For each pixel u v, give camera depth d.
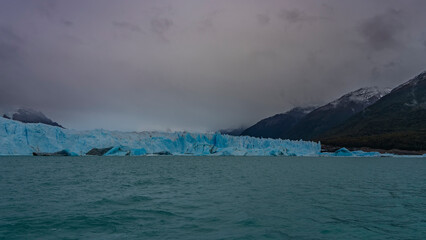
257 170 46.16
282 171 43.91
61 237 10.69
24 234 11.01
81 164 57.53
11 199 18.20
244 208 15.55
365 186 25.36
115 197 19.16
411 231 11.40
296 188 23.88
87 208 15.59
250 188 23.88
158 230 11.47
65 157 86.44
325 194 20.55
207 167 53.53
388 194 20.66
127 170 44.66
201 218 13.32
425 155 116.00
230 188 23.88
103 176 34.41
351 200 18.09
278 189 23.22
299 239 10.42
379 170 46.59
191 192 21.55
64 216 13.70
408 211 14.93
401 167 54.59
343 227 11.91
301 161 81.06
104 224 12.34
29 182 27.30
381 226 12.09
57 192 21.27
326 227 11.91
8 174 35.16
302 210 15.08
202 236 10.67
